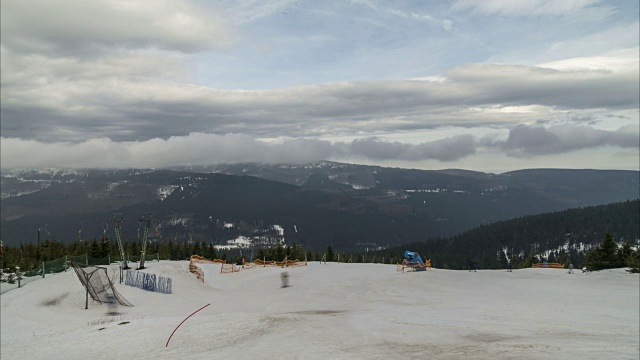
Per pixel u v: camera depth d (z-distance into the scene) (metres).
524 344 14.73
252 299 35.28
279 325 18.73
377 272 53.22
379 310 26.95
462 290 38.50
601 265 68.00
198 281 46.84
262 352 14.23
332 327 18.81
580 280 44.84
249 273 56.78
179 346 15.85
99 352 15.80
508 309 26.95
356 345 14.86
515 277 48.91
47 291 36.16
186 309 30.27
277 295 38.22
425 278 45.84
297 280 47.62
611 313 24.80
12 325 26.55
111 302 33.09
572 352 13.05
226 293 39.88
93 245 73.62
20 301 33.38
